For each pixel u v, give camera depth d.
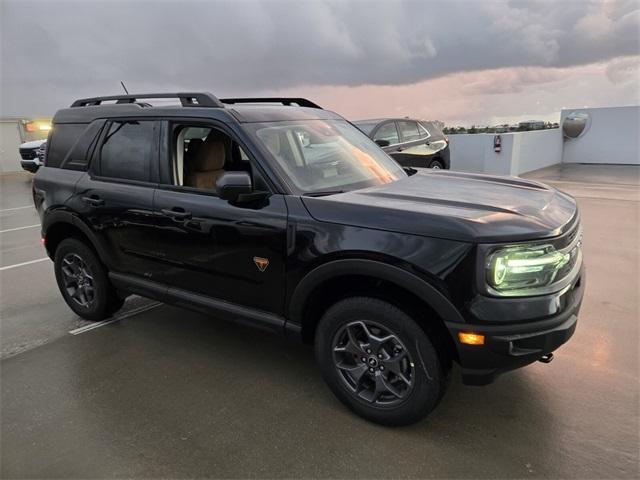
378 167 3.54
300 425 2.70
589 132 16.70
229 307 3.15
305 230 2.68
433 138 10.12
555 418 2.67
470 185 3.24
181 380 3.22
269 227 2.81
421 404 2.50
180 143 3.47
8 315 4.44
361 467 2.35
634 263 5.26
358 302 2.58
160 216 3.35
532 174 14.04
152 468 2.39
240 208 2.95
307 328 2.88
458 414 2.74
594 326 3.75
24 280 5.49
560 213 2.67
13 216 10.13
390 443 2.52
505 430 2.59
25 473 2.38
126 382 3.21
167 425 2.73
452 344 2.42
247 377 3.24
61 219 4.05
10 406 2.96
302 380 3.19
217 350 3.65
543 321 2.28
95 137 3.90
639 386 2.94
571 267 2.55
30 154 16.41
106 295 4.07
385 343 2.58
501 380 3.06
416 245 2.36
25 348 3.75
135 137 3.62
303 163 3.12
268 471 2.34
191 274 3.30
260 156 2.95
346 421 2.73
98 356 3.59
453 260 2.28
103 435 2.65
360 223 2.52
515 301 2.25
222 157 3.91
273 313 2.96
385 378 2.62
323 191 2.95
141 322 4.21
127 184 3.61
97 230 3.81
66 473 2.37
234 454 2.47
